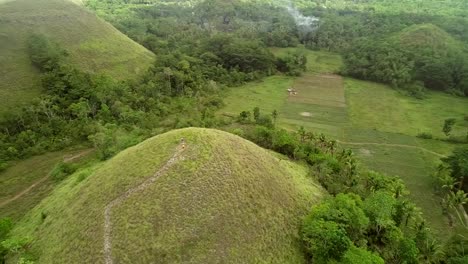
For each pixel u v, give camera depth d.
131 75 92.06
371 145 72.44
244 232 37.09
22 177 58.22
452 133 76.88
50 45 84.38
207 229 35.78
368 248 40.16
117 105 75.12
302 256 38.12
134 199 37.62
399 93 100.44
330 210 40.44
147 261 33.12
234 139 47.44
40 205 48.66
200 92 91.88
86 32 96.69
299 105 91.56
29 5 95.69
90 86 78.62
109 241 34.69
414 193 57.25
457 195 51.47
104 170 44.19
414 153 69.62
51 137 67.69
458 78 100.62
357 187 49.91
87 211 38.50
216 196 38.34
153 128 69.50
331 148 61.47
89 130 68.75
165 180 38.84
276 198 42.44
